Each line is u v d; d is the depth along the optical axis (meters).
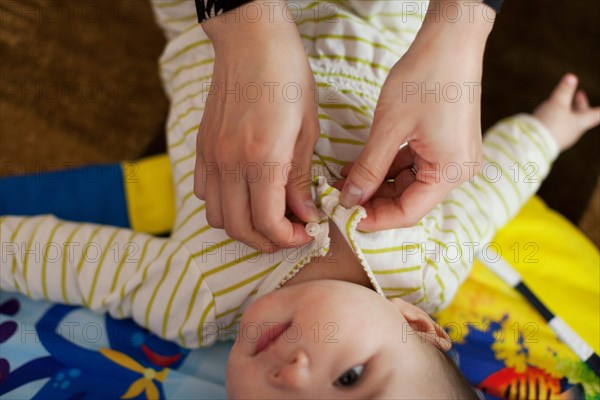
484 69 1.23
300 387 0.60
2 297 0.86
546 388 0.87
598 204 1.15
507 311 0.93
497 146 1.01
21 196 0.96
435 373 0.66
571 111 1.09
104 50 1.17
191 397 0.80
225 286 0.75
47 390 0.78
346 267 0.74
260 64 0.60
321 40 0.84
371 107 0.81
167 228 1.00
